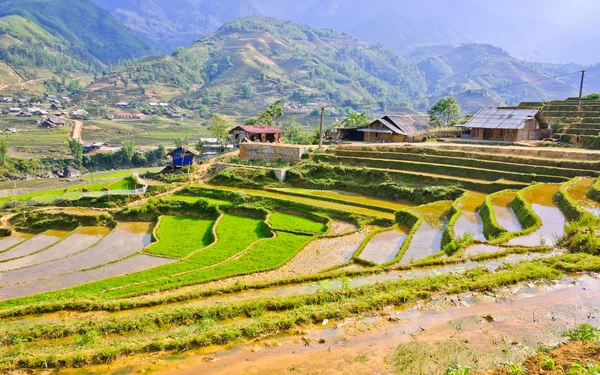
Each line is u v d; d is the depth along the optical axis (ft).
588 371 37.22
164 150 450.71
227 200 189.98
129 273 106.32
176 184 214.69
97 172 393.29
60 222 175.01
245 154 247.91
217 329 56.70
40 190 245.45
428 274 82.02
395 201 171.12
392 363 48.01
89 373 49.03
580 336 50.19
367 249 115.14
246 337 55.47
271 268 103.71
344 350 51.49
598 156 172.04
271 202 176.35
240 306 65.98
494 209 132.36
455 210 135.64
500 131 242.58
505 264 80.74
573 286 68.85
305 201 172.96
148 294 87.45
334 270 98.63
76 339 58.29
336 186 194.18
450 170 184.14
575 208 114.73
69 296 88.33
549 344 49.62
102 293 90.99
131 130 627.87
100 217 176.96
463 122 300.20
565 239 94.68
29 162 385.70
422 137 268.41
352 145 237.45
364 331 56.13
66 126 608.60
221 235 141.59
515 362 45.57
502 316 58.54
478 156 191.31
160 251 130.41
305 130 648.79
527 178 165.58
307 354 50.85
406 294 65.10
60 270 122.01
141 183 214.48
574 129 245.24
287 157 231.91
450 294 66.69
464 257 88.79
